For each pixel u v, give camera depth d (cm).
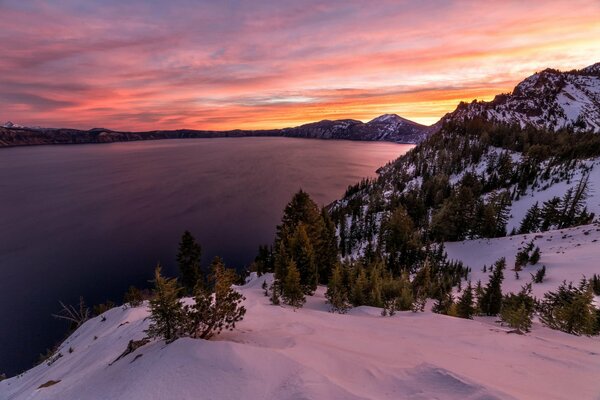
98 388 863
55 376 1484
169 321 1048
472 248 8181
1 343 8094
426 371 679
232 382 676
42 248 14662
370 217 13212
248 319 1581
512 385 690
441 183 15812
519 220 11306
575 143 18325
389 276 5347
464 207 9069
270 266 6328
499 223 9788
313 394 579
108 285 11325
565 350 1130
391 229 8144
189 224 18138
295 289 3130
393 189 19538
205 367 741
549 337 1509
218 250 14562
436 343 1263
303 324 1602
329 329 1499
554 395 646
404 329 1705
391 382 663
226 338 1102
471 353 1070
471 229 9100
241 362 749
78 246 14900
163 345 981
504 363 920
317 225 5122
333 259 5288
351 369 753
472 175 16088
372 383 668
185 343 865
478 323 2116
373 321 2080
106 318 2897
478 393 560
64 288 11069
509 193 12900
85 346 2020
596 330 1919
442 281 5681
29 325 8900
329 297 3556
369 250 8350
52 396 1017
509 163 16000
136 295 5516
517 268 5819
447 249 8525
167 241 15500
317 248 4991
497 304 3388
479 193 14288
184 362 770
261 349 820
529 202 12344
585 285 3225
